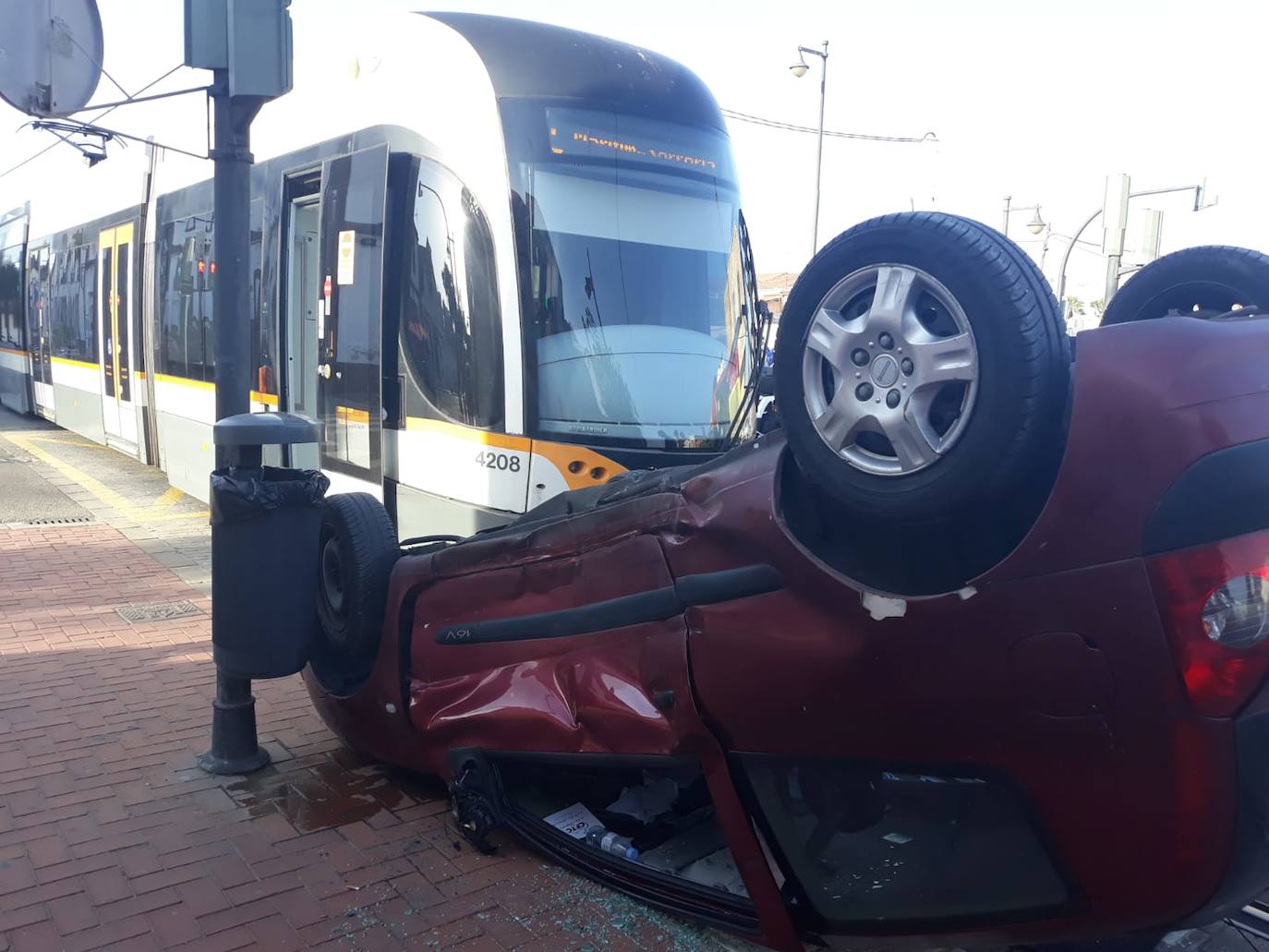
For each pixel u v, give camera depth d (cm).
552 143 653
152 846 413
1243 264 306
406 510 696
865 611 278
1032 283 246
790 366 285
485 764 408
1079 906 265
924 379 255
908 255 259
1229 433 238
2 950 338
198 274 1058
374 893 380
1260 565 233
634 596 343
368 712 462
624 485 397
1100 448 245
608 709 348
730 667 311
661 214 691
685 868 370
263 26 456
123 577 853
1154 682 239
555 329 639
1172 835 243
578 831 401
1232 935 337
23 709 557
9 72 552
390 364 706
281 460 852
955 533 274
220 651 468
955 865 284
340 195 760
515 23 698
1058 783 256
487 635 405
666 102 716
